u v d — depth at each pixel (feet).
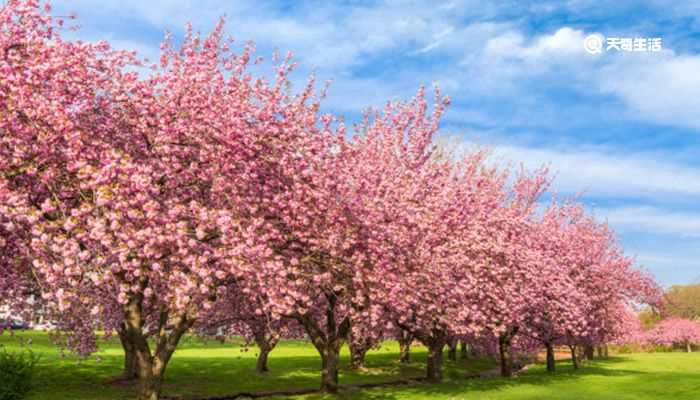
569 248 145.28
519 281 110.93
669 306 274.77
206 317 86.53
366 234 66.74
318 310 96.68
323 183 62.08
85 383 89.51
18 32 53.47
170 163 56.65
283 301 56.54
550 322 129.49
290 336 115.14
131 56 59.31
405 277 74.90
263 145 61.26
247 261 52.95
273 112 62.03
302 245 65.16
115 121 57.41
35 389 82.07
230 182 57.88
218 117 57.77
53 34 56.85
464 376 137.39
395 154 87.76
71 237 47.93
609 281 154.20
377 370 132.57
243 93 62.28
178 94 58.23
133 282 57.62
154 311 74.79
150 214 47.19
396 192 76.79
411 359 174.40
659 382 114.83
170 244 51.13
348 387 100.83
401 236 73.46
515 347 150.41
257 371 117.91
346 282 71.31
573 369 154.61
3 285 60.08
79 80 53.42
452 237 95.14
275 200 58.80
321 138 63.36
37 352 126.52
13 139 47.70
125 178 46.73
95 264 49.19
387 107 89.81
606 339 163.32
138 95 56.44
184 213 50.83
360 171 71.41
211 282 51.78
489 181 129.29
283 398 85.30
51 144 49.57
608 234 176.04
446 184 97.14
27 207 46.85
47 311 72.02
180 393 86.94
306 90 67.00
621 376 129.70
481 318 102.78
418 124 88.48
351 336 104.32
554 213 154.10
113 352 149.07
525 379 122.01
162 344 65.51
